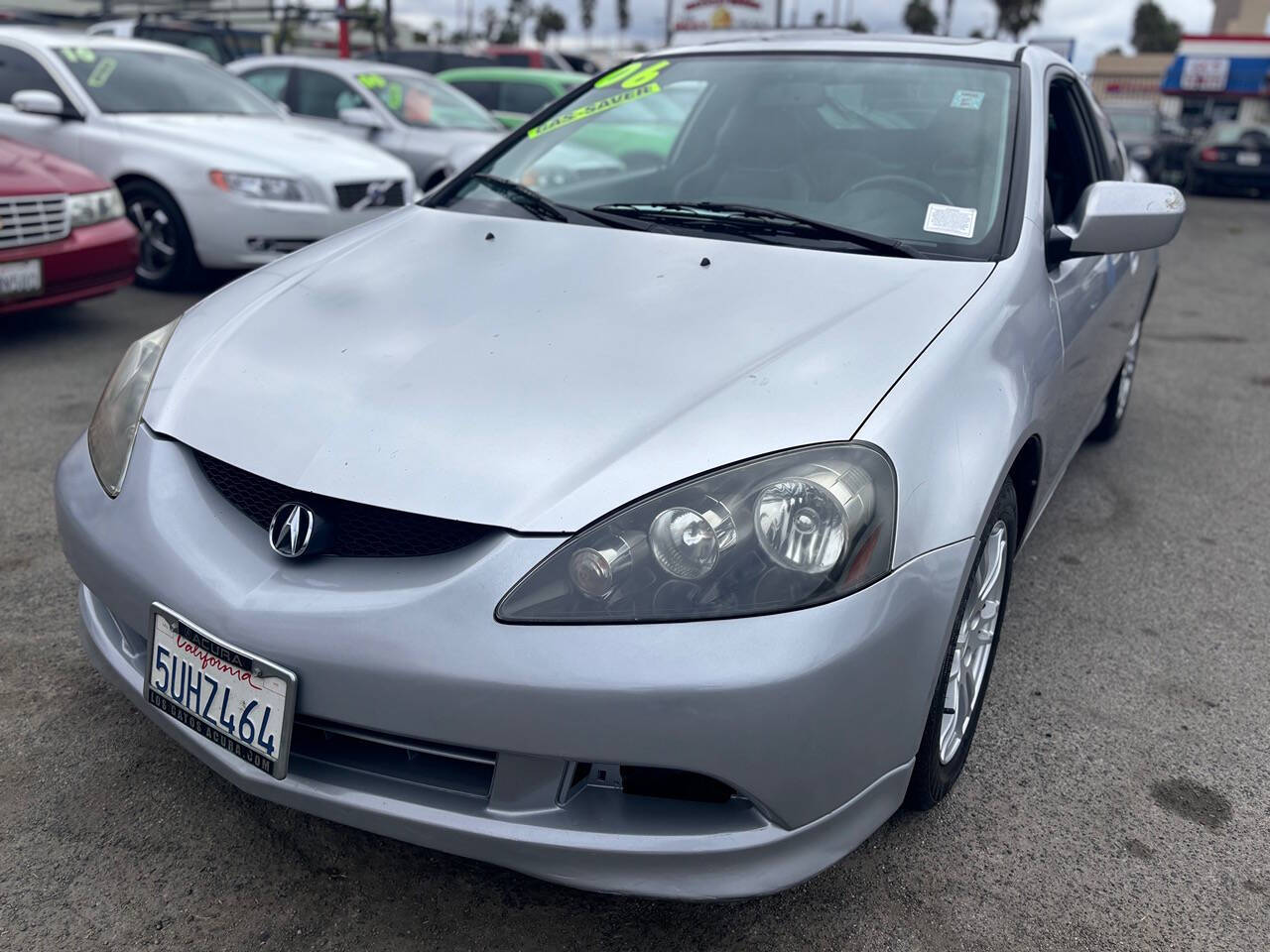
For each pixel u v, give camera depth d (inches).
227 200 222.8
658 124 107.4
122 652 72.4
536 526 57.0
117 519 67.9
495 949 64.4
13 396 159.0
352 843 72.7
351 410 65.2
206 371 72.2
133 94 245.3
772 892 59.0
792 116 102.5
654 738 54.6
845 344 68.6
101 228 190.2
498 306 76.2
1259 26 1728.6
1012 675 98.5
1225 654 104.2
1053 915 68.9
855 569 57.0
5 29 250.2
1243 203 641.6
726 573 55.5
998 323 76.9
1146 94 1774.1
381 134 322.3
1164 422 181.6
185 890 67.7
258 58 351.6
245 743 61.1
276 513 62.2
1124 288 126.0
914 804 74.5
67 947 62.7
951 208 89.7
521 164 108.0
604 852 57.4
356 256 89.3
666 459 58.6
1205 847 76.2
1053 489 103.0
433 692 56.1
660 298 76.1
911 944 66.0
